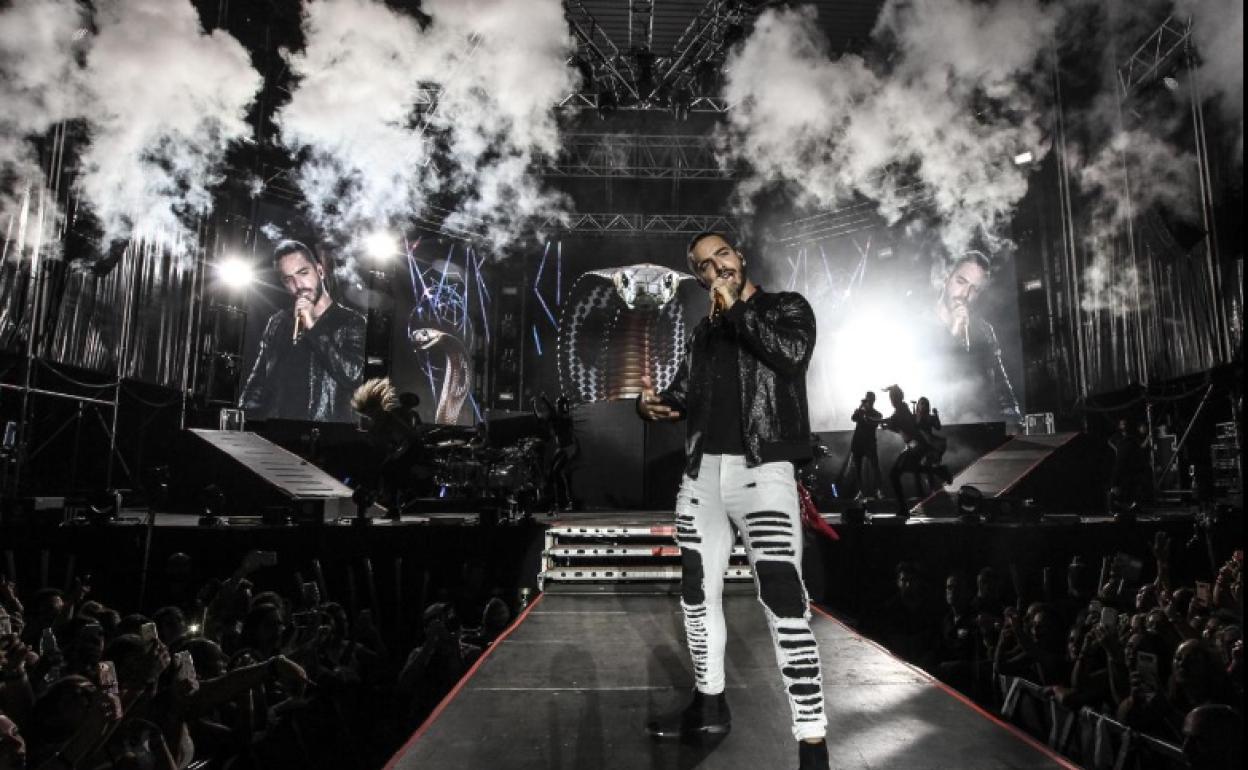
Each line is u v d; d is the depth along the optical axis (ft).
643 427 49.01
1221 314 40.63
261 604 19.51
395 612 31.78
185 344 51.19
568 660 11.80
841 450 50.55
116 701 9.11
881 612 29.81
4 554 29.30
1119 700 14.49
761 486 7.17
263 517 33.47
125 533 30.81
